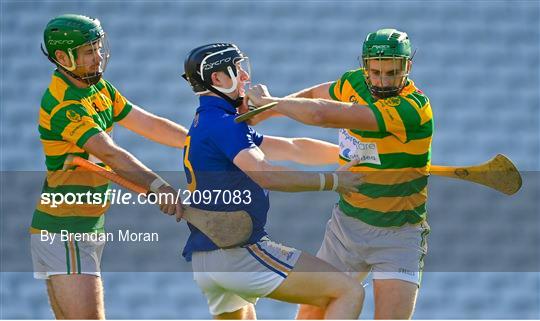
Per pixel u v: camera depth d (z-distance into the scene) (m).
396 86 17.31
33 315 27.06
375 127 17.19
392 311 17.75
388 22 42.62
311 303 16.67
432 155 37.66
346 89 18.48
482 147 38.22
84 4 41.75
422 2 42.62
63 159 17.98
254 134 18.62
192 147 16.53
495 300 29.41
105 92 18.66
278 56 40.69
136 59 39.91
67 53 17.56
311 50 40.94
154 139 19.33
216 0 42.00
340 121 17.06
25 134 36.41
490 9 42.78
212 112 16.48
